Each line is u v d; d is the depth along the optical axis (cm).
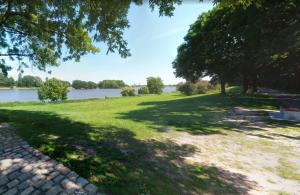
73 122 1157
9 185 505
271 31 2145
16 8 1269
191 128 1277
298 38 1922
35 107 2233
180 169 687
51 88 3591
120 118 1464
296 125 1459
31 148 716
